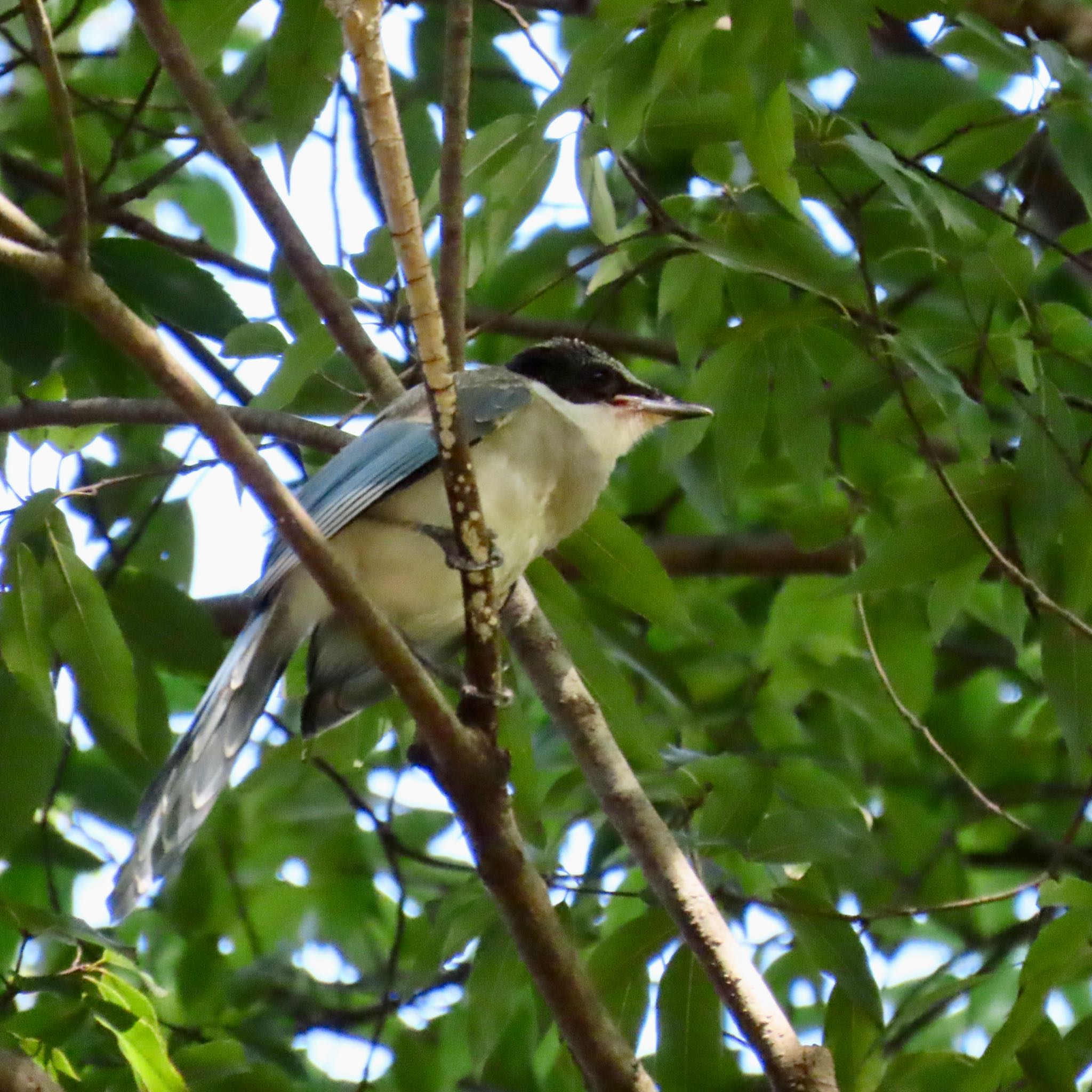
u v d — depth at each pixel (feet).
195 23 31.76
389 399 31.68
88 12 40.24
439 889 42.70
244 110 41.29
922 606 42.27
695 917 27.27
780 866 33.68
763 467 42.78
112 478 36.81
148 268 34.17
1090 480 31.45
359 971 41.88
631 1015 29.86
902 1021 33.78
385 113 21.01
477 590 24.77
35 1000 29.91
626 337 43.78
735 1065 30.55
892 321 33.22
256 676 30.12
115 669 31.65
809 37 38.91
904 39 41.47
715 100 32.17
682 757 33.53
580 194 33.78
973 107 31.89
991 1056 26.25
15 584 31.04
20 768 31.58
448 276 31.19
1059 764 46.16
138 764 34.27
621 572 33.73
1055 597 32.04
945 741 47.47
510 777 31.81
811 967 35.91
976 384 33.12
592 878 33.40
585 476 31.60
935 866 43.24
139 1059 28.14
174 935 42.09
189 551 39.91
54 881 38.86
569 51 42.45
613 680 32.68
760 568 45.29
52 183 37.86
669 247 34.94
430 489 30.17
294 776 39.63
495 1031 31.55
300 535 23.04
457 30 29.50
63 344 32.45
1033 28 34.73
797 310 33.47
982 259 31.04
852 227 32.32
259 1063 32.30
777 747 42.55
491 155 32.24
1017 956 38.73
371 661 30.42
